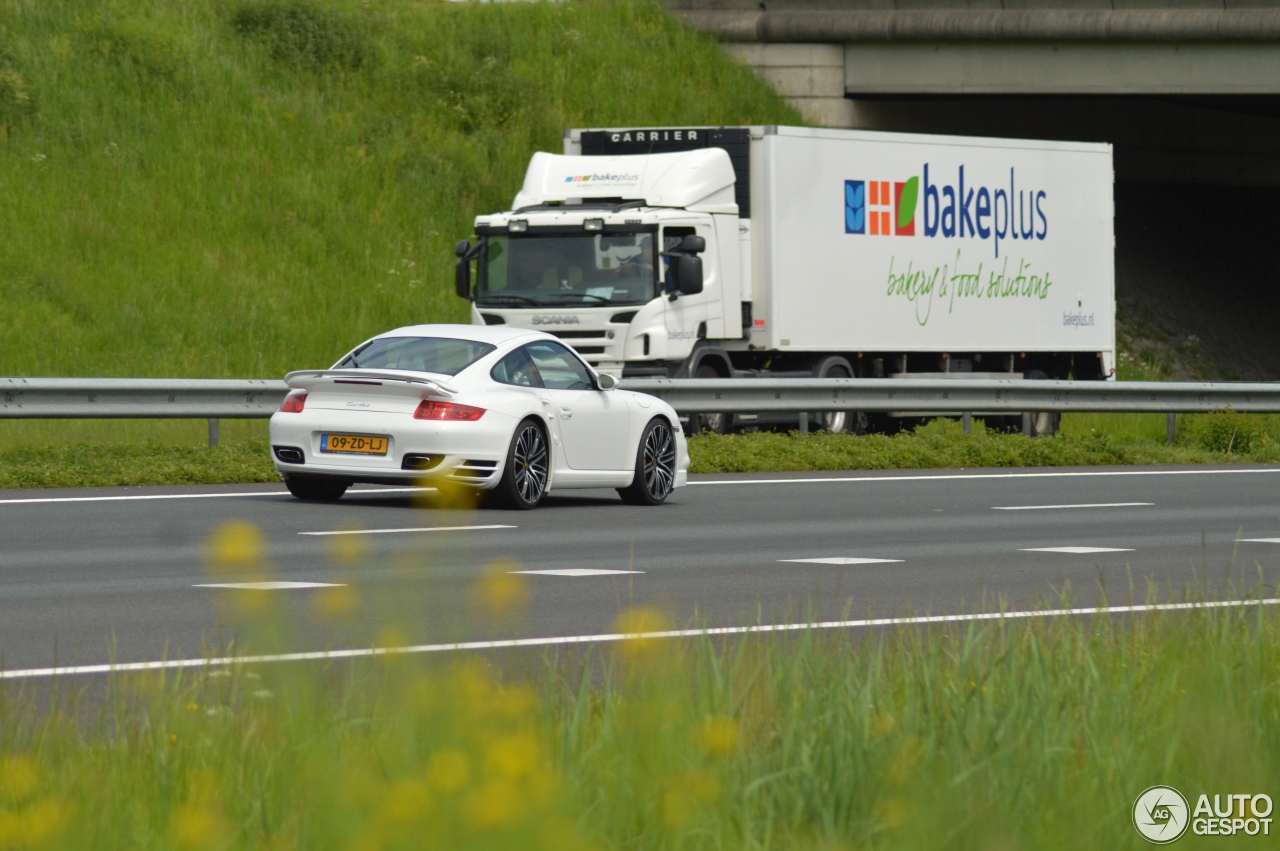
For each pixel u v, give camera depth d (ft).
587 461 160.66
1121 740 52.42
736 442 222.48
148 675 58.75
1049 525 154.92
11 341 269.85
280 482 180.55
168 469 177.47
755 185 254.88
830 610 98.63
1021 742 50.83
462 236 343.87
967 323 280.31
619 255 242.17
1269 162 509.35
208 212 320.09
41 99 330.34
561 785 42.70
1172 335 422.41
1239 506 176.65
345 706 52.29
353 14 396.78
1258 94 387.75
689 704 51.75
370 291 316.40
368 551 122.62
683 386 229.45
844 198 262.06
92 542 128.26
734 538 139.44
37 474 171.01
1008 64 402.11
